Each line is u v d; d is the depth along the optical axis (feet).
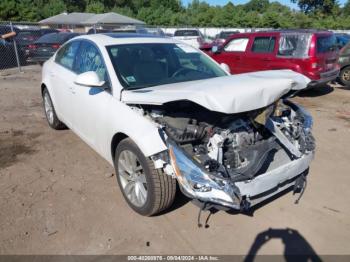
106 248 9.29
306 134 10.80
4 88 31.35
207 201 8.37
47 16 185.68
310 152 10.49
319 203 11.44
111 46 12.73
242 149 9.39
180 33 70.69
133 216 10.64
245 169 9.04
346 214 10.85
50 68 16.87
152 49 13.30
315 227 10.21
